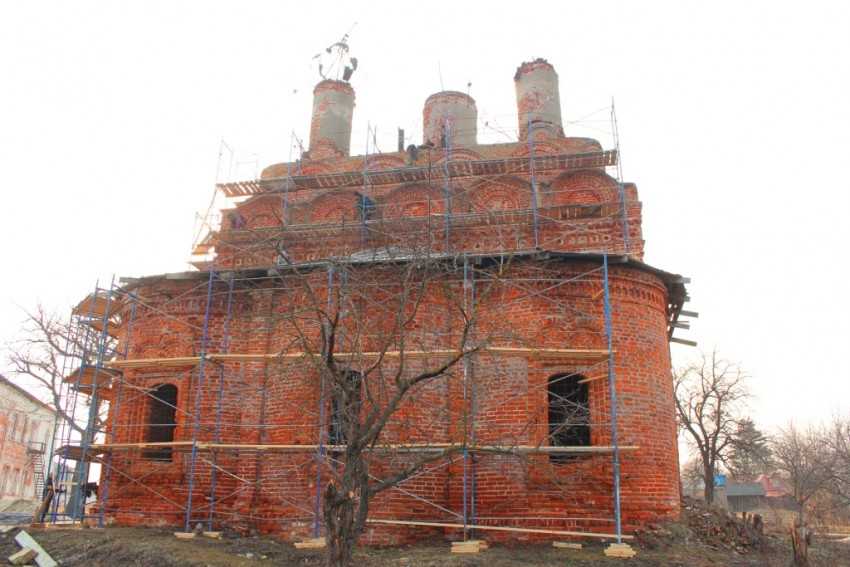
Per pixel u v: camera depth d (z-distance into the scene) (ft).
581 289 52.21
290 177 72.18
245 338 55.98
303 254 70.33
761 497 169.99
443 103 96.58
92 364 60.03
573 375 50.47
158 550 41.65
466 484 47.57
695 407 112.68
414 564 39.04
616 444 43.37
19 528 48.83
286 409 51.93
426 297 52.60
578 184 73.31
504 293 50.90
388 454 46.19
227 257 69.92
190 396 54.95
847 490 93.30
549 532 42.80
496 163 70.23
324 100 99.04
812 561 45.50
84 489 64.59
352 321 50.93
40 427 155.63
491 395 49.78
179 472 53.11
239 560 41.04
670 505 48.44
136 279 57.82
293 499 49.42
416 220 62.69
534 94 93.81
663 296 55.36
